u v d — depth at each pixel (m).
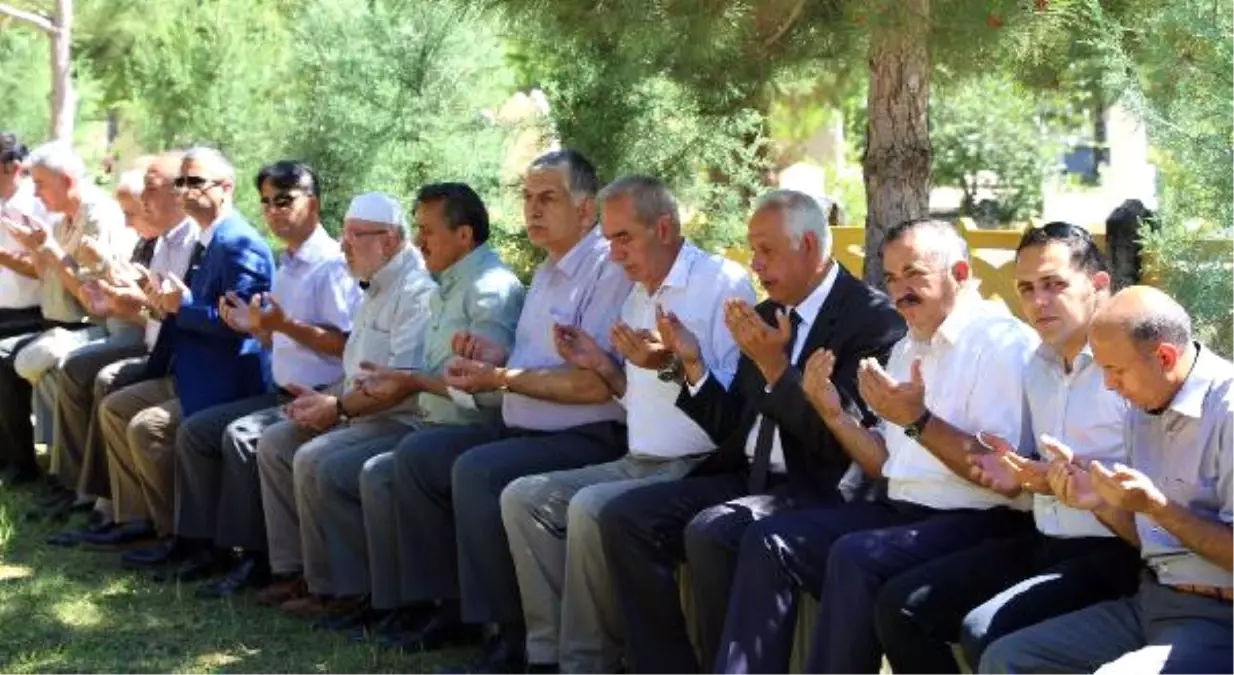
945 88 6.91
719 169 8.80
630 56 5.66
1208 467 3.69
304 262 6.47
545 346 5.49
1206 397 3.69
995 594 4.11
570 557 4.94
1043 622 3.81
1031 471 3.85
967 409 4.32
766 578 4.35
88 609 6.21
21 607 6.24
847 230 9.49
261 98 10.93
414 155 9.47
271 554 6.21
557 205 5.43
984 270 8.58
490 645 5.48
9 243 8.23
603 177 8.08
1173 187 4.31
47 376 7.83
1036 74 6.56
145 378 7.02
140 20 13.63
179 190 6.80
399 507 5.53
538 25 5.60
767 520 4.41
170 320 6.86
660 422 5.05
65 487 7.65
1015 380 4.27
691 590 4.97
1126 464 3.89
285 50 10.85
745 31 5.59
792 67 5.97
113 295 6.82
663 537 4.76
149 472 6.80
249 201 10.43
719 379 4.93
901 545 4.20
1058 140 15.89
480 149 9.49
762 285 4.80
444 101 9.50
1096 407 4.07
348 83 9.48
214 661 5.60
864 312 4.70
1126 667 3.54
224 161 6.83
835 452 4.61
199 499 6.55
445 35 9.40
